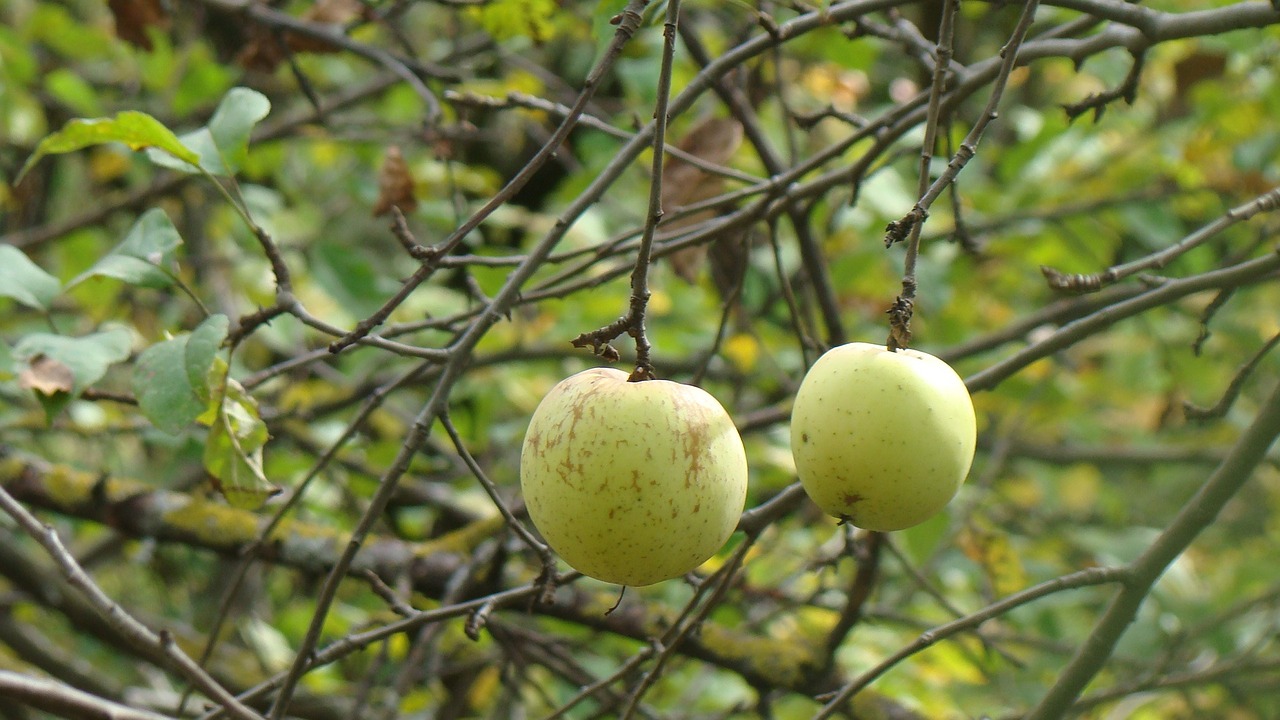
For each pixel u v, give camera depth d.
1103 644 1.74
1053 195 3.62
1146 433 4.31
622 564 1.25
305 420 3.03
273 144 4.05
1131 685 2.24
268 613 4.12
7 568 2.93
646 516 1.22
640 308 1.26
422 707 3.34
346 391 3.33
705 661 2.36
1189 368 3.90
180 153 1.72
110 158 4.13
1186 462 3.71
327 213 4.53
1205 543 4.37
